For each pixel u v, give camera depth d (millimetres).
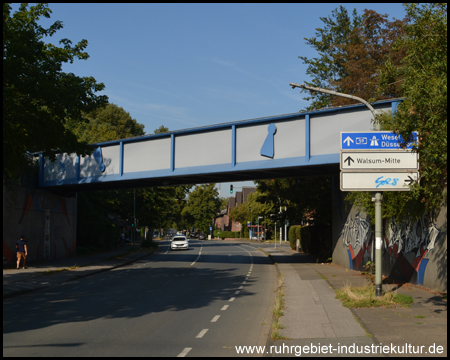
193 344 7961
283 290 15273
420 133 10039
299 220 34219
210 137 23422
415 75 10109
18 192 27234
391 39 32000
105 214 48500
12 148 20047
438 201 12461
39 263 28219
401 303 11242
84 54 23156
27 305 13039
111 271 25000
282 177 24359
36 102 20547
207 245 63844
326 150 19766
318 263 28297
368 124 18844
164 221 84562
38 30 21656
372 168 12391
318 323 9391
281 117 20844
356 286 15477
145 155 25797
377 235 12391
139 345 7891
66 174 29078
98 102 22453
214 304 12891
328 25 37844
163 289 16656
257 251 46844
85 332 9039
